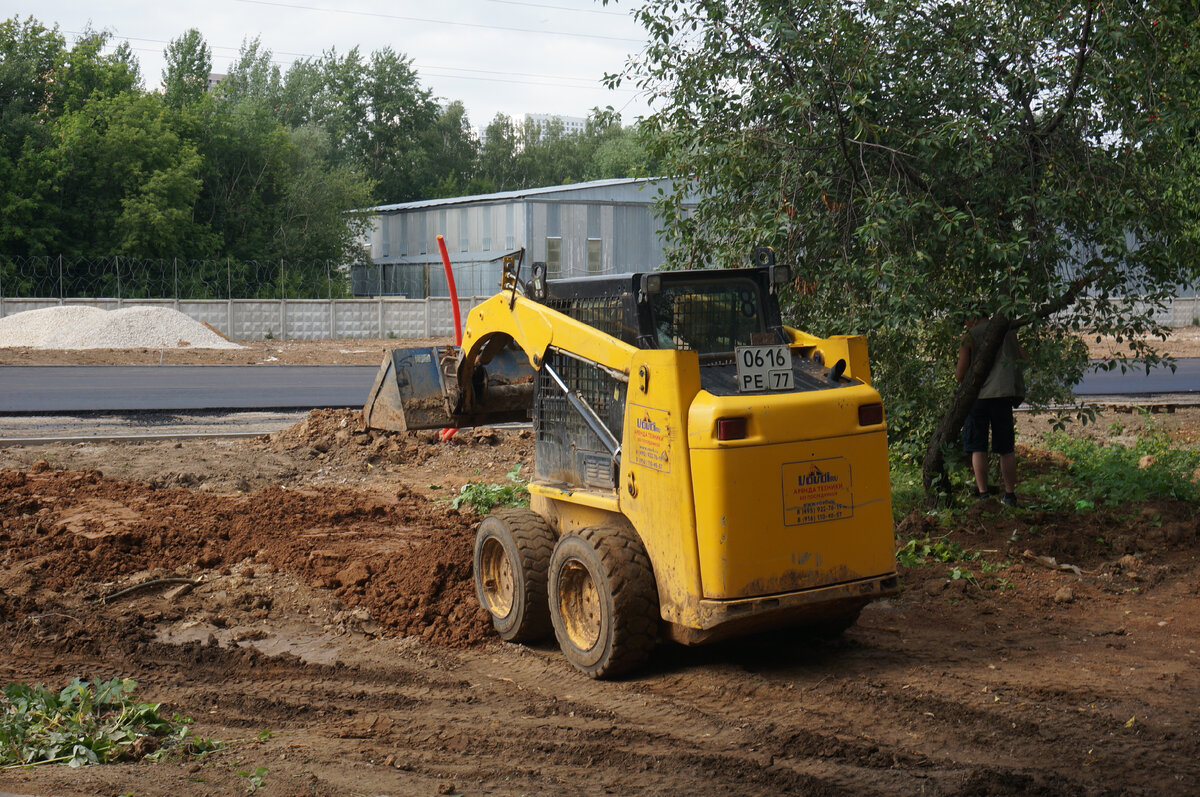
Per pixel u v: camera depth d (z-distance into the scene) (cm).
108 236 4625
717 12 849
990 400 916
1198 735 490
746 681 574
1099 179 818
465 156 9088
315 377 2423
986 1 834
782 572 537
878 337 916
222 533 891
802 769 456
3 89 4706
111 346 3147
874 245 810
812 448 543
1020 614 697
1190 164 880
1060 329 897
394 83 8106
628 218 5178
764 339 610
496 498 1017
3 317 3616
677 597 545
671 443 538
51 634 666
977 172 827
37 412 1683
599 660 575
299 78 7781
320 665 619
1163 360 881
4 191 4331
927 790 431
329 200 5678
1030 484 1030
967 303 851
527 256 4922
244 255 5241
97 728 468
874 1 833
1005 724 507
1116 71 776
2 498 975
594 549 568
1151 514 917
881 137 845
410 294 5697
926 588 747
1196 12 827
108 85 4997
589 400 627
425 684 588
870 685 564
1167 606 709
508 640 654
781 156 864
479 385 850
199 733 494
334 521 942
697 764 459
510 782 434
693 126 906
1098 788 433
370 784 420
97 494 1027
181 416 1697
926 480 944
